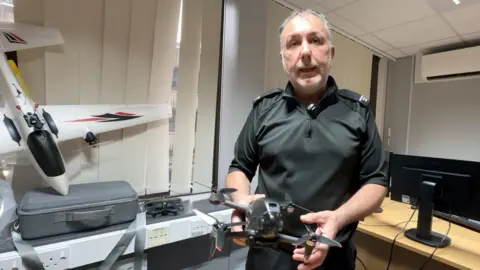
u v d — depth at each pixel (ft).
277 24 7.56
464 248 4.69
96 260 3.99
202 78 6.14
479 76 9.86
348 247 2.84
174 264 5.95
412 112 11.91
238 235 2.21
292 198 2.69
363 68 10.82
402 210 6.48
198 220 5.06
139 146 5.40
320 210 2.63
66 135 4.22
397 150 12.38
